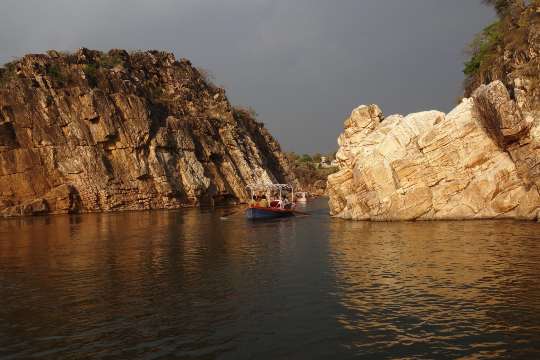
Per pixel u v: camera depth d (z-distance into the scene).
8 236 35.75
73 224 46.12
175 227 41.56
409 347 11.39
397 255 22.72
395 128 38.97
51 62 73.44
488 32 53.50
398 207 37.44
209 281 18.73
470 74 52.91
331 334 12.43
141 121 75.94
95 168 68.94
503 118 33.19
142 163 74.62
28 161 63.78
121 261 23.70
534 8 43.31
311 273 19.64
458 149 36.00
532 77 35.50
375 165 38.66
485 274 17.94
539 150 32.84
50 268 22.09
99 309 15.15
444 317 13.33
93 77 76.75
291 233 34.31
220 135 102.38
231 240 31.34
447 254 22.20
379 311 14.11
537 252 21.73
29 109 65.56
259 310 14.67
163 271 20.97
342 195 47.09
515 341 11.48
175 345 11.98
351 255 23.47
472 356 10.75
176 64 106.38
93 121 70.88
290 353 11.32
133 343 12.16
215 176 91.06
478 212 35.47
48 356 11.45
